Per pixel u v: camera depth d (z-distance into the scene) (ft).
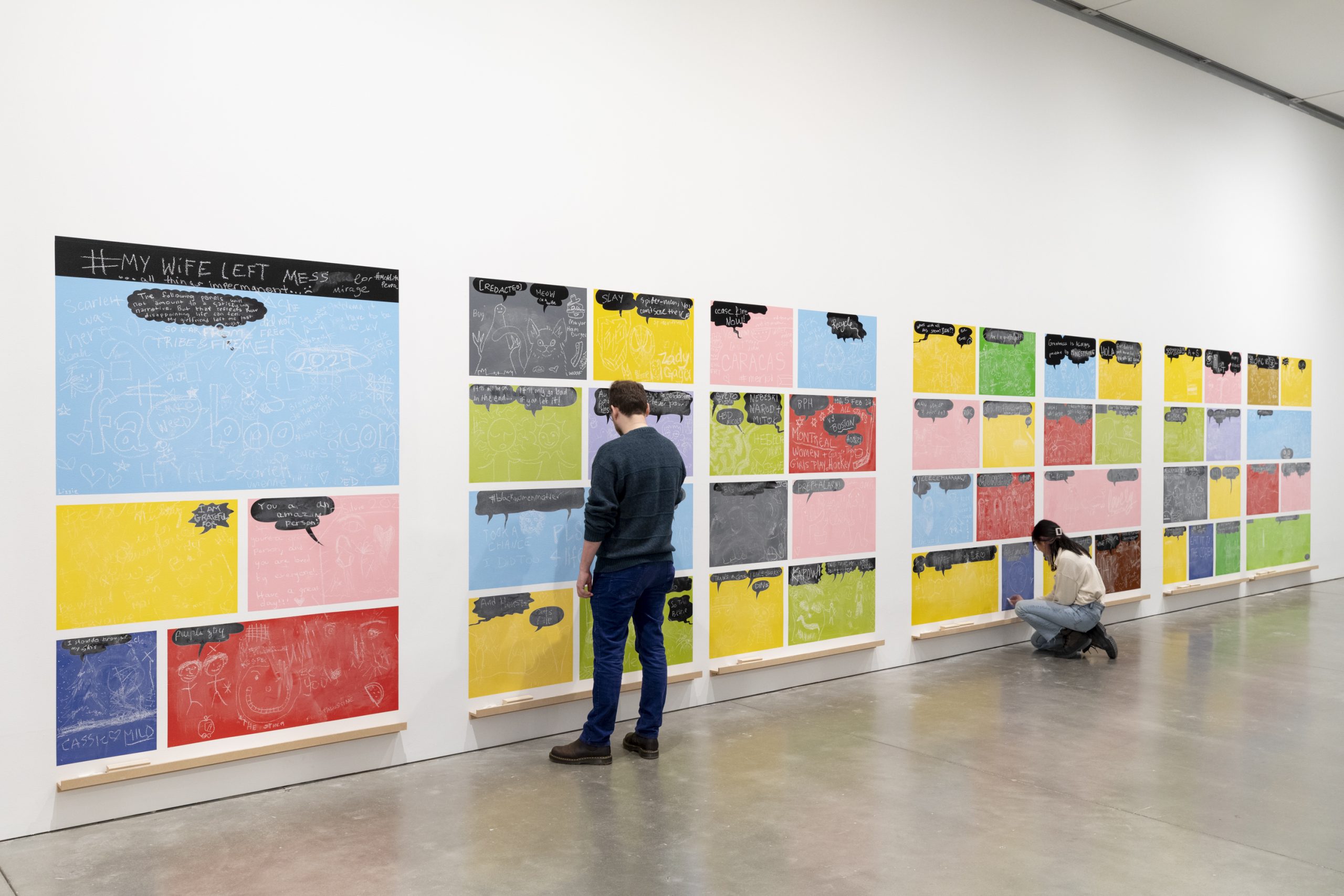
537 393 15.07
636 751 14.38
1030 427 22.31
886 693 17.89
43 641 11.35
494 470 14.67
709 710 16.71
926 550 20.35
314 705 13.15
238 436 12.55
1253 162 28.12
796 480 18.20
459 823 11.75
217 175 12.37
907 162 19.89
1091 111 23.53
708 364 16.96
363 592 13.52
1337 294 31.40
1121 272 24.35
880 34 19.38
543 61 15.08
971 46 20.98
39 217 11.25
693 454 16.78
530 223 14.97
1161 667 19.93
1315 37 24.81
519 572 14.96
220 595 12.46
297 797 12.58
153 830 11.48
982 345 21.27
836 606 18.85
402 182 13.79
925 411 20.26
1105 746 14.79
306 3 12.99
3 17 11.03
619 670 13.99
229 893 9.90
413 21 13.85
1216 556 27.37
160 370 12.02
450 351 14.24
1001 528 21.76
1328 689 18.24
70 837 11.28
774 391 17.84
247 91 12.56
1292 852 11.04
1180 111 25.81
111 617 11.74
